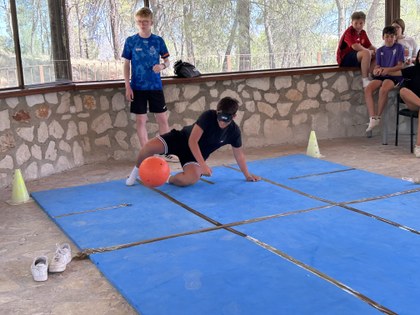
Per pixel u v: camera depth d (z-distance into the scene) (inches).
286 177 208.4
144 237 147.1
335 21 288.4
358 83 291.6
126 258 132.3
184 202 178.9
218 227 153.0
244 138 273.6
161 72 260.4
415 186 190.4
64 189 200.8
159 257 132.3
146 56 231.9
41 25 223.6
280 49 279.7
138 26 232.2
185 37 261.6
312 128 287.3
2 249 144.2
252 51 274.8
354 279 116.4
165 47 237.3
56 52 232.4
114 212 170.6
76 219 164.7
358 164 230.7
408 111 253.0
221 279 118.3
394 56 270.8
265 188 193.2
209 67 268.5
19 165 213.0
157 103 238.7
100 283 120.9
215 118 183.3
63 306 110.5
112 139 249.1
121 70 253.3
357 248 134.6
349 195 181.5
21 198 188.2
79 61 243.3
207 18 263.4
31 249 143.9
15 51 211.5
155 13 254.2
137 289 114.5
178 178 195.6
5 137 206.2
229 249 136.1
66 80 238.1
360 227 149.6
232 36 269.4
